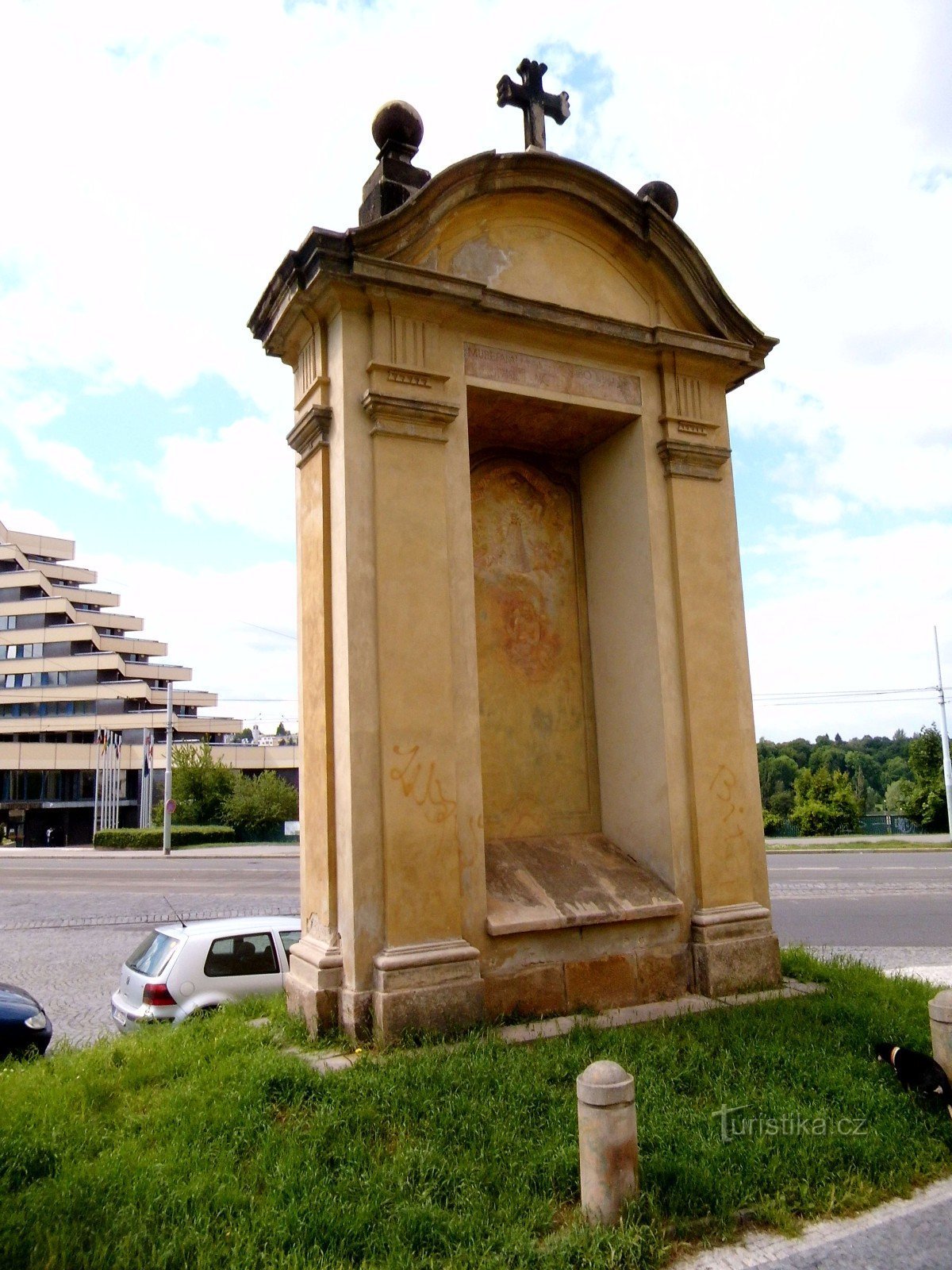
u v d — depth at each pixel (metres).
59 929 19.14
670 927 8.02
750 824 8.59
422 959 6.61
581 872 8.22
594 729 9.29
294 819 49.88
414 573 7.21
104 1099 5.69
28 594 75.12
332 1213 4.11
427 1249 3.96
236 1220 4.14
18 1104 5.47
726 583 8.91
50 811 62.94
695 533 8.79
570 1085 5.55
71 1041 10.15
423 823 6.91
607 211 8.59
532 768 8.88
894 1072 5.82
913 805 43.97
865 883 22.11
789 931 15.38
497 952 7.15
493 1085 5.49
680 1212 4.33
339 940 6.80
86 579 92.94
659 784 8.35
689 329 9.13
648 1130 4.85
